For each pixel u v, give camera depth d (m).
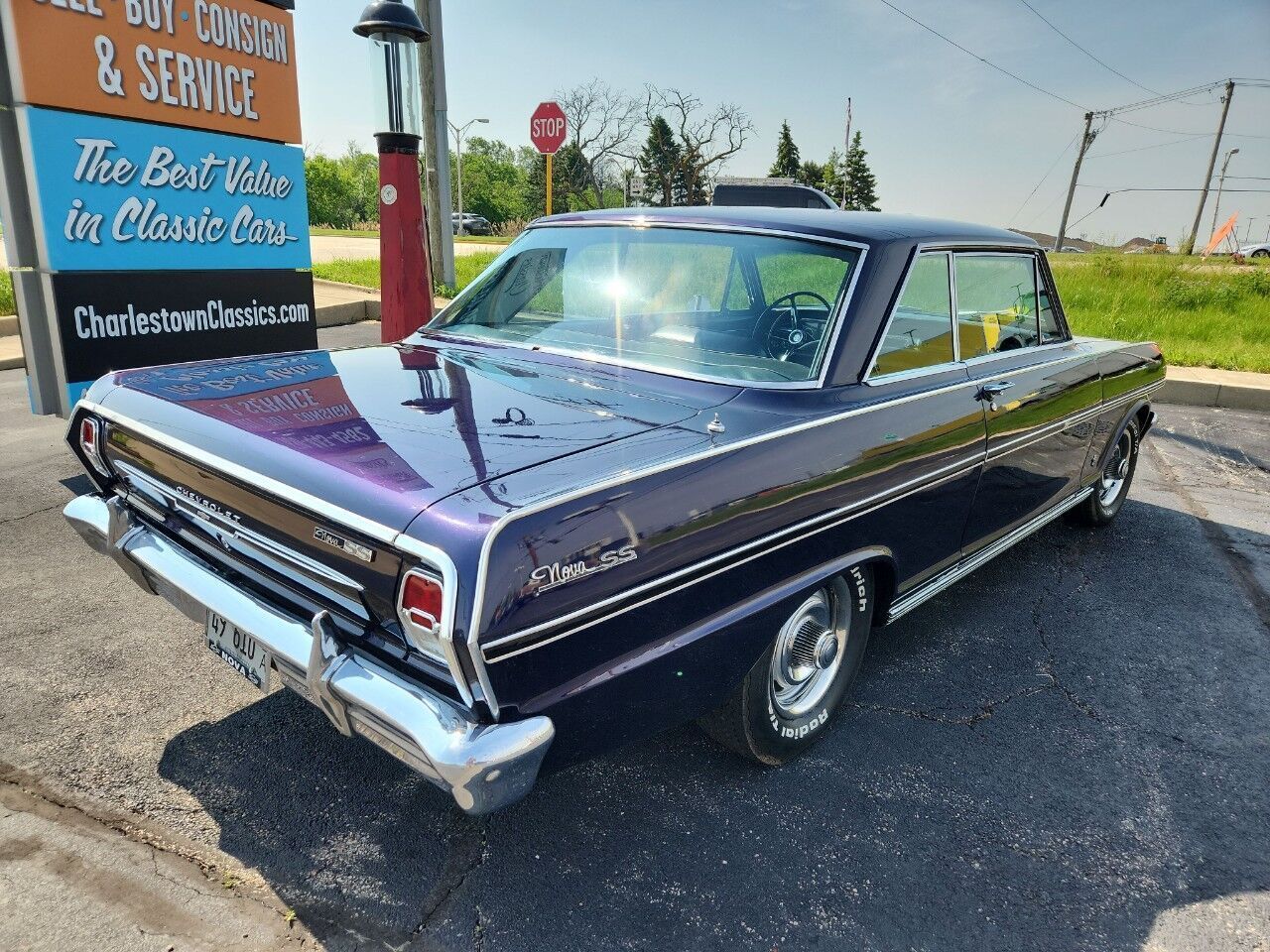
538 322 2.95
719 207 3.10
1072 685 3.27
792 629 2.56
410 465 1.83
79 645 3.15
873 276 2.65
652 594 1.94
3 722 2.68
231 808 2.38
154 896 2.06
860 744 2.84
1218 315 13.70
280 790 2.46
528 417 2.18
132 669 3.01
